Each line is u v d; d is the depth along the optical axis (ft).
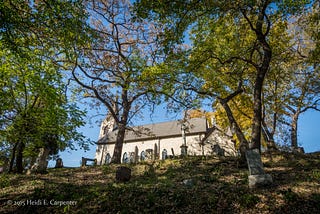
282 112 81.56
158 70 49.80
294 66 73.67
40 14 27.12
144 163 52.70
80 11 29.27
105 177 40.19
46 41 31.99
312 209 20.36
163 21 34.14
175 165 47.32
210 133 124.47
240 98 71.05
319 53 52.70
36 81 42.73
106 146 148.46
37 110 44.96
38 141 47.85
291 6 36.55
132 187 29.66
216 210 22.06
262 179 26.84
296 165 39.93
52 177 40.55
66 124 46.98
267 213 20.58
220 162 46.24
